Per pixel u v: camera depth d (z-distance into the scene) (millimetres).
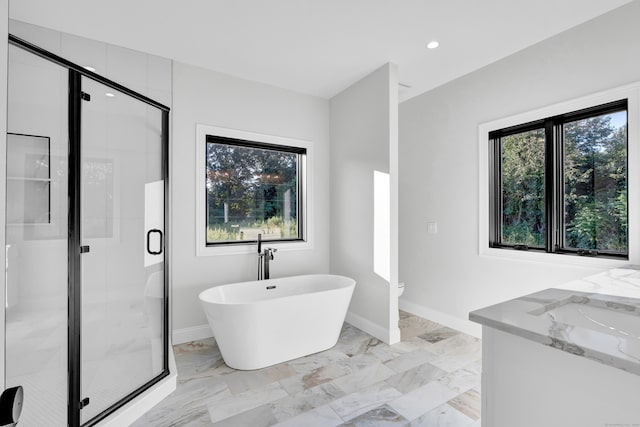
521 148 2666
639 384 711
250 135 3109
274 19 2131
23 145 1657
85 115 1760
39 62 1642
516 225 2703
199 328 2846
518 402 939
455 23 2164
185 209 2797
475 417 1732
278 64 2779
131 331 1961
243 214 3221
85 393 1675
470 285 2916
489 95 2760
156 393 1903
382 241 2816
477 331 2857
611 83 2037
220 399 1926
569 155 2363
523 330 884
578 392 809
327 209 3596
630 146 1957
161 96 2689
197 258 2859
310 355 2500
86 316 1723
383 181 2805
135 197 2045
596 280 1557
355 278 3160
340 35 2318
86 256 1741
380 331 2801
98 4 1967
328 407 1834
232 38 2367
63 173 1682
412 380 2119
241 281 3068
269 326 2299
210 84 2906
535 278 2453
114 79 2496
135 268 2014
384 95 2783
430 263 3301
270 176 3385
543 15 2070
